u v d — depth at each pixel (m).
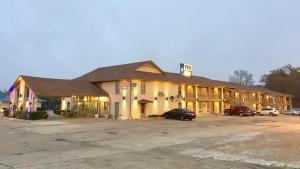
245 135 18.78
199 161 10.53
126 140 16.00
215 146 14.14
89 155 11.34
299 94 82.75
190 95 44.41
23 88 33.97
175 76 44.59
